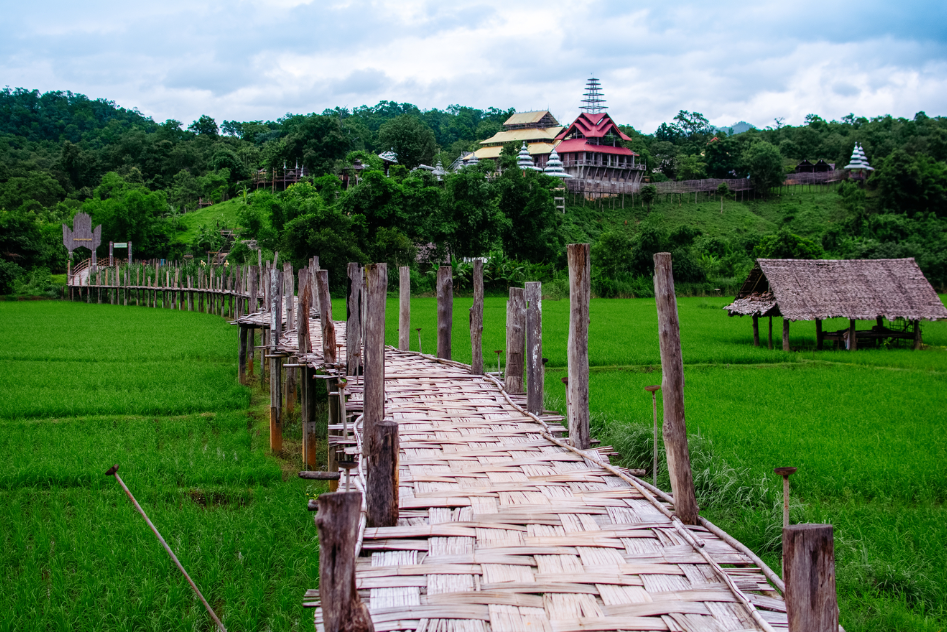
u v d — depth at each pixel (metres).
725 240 61.47
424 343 23.72
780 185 83.31
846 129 103.06
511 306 11.22
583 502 6.25
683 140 102.62
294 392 15.76
